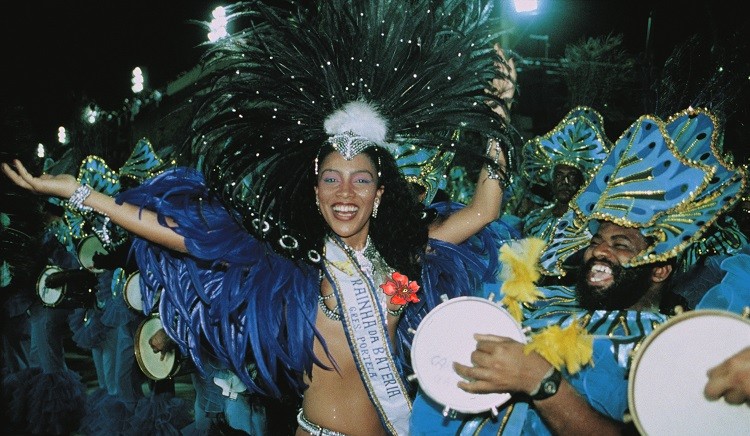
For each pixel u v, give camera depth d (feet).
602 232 8.52
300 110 10.68
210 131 10.86
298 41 10.66
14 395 21.72
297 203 10.61
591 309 8.54
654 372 7.07
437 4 10.88
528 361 7.43
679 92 9.75
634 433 7.76
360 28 10.64
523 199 21.97
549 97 31.63
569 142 18.16
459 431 8.70
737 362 6.83
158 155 19.98
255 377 12.66
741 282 9.13
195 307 11.23
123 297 18.86
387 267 10.76
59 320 22.02
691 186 8.14
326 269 10.53
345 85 10.63
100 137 22.08
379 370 10.41
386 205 10.77
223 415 17.93
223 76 11.05
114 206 10.41
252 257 10.64
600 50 18.80
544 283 11.62
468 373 7.52
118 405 19.74
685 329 7.09
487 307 8.21
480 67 10.84
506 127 10.82
